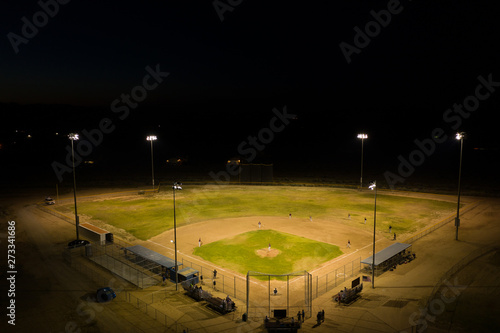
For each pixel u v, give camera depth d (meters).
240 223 61.06
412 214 66.25
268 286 36.47
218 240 51.97
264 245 49.62
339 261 43.97
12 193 88.81
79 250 47.78
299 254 46.28
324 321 30.16
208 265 43.16
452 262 43.06
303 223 60.88
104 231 52.00
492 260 43.38
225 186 99.31
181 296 35.34
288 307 32.72
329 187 97.12
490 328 28.77
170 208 72.31
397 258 43.75
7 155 154.38
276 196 84.81
